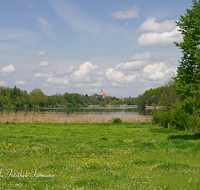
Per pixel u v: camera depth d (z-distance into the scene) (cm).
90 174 1156
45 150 1852
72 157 1625
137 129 3788
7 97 16400
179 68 2459
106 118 5469
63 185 984
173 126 4022
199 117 3650
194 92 2245
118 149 1881
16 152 1764
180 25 2500
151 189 917
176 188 932
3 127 3931
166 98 6069
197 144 2038
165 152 1714
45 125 4356
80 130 3609
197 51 2391
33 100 18050
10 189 938
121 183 988
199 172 1152
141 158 1541
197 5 2439
